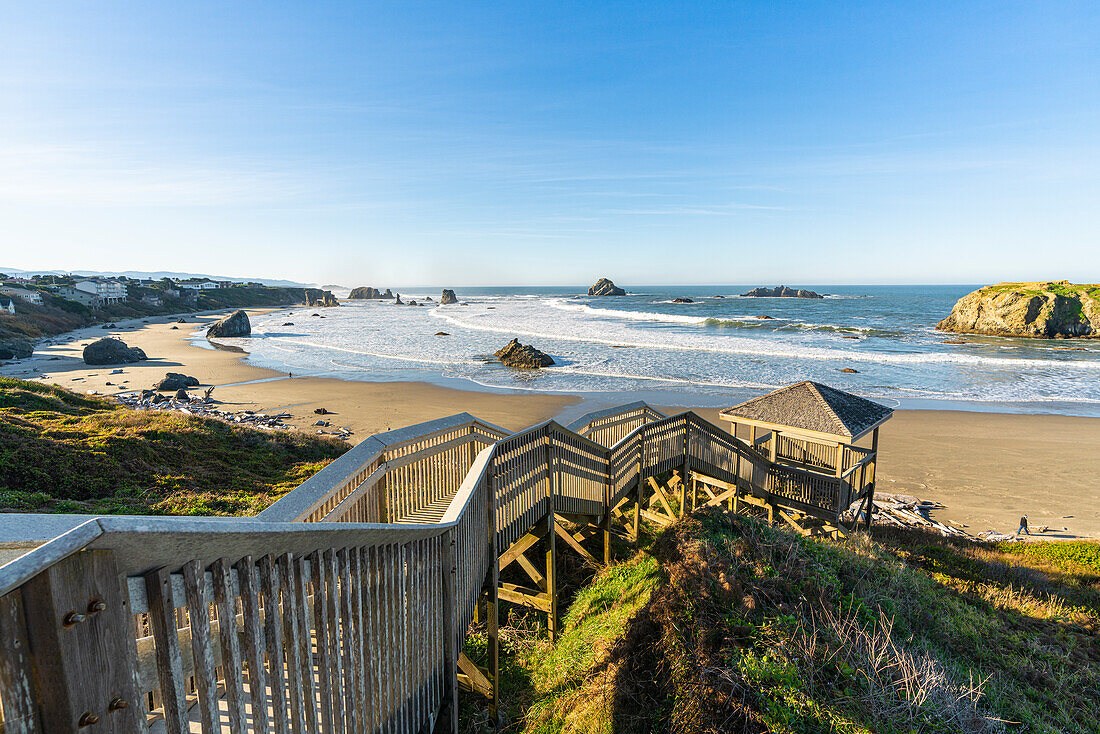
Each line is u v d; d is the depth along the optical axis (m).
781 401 13.52
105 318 93.12
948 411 27.06
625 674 4.84
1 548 1.72
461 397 29.34
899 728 4.02
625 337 56.97
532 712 5.40
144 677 1.99
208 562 1.58
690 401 28.34
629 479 9.49
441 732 4.25
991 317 67.00
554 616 7.16
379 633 2.85
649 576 7.03
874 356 43.44
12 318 64.62
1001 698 4.93
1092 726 4.82
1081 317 62.72
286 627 1.99
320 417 24.95
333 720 2.30
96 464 10.87
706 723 3.96
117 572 1.26
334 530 2.25
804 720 3.94
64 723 1.11
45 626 1.07
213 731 1.59
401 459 5.11
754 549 6.37
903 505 16.08
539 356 39.72
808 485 12.73
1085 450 21.12
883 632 5.33
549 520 7.23
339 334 65.38
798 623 4.96
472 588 5.07
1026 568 10.45
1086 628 6.99
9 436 11.00
